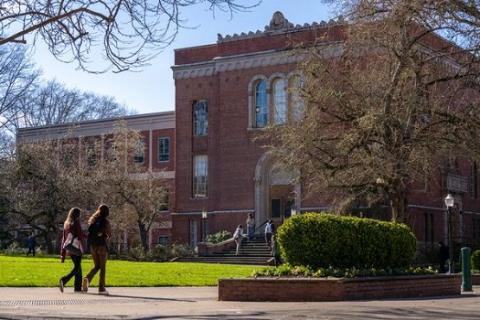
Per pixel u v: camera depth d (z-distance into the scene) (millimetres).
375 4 27953
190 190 54750
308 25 49438
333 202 32219
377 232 18656
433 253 43656
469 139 27984
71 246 17188
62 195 48594
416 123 27953
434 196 47781
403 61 27656
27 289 18344
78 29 14227
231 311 13508
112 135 64250
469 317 12766
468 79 27781
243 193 52000
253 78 52312
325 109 30672
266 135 40312
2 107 51812
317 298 16359
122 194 49750
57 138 60875
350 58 30406
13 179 48750
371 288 17453
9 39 13773
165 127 63906
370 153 28281
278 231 18750
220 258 44688
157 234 60625
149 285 20672
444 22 26141
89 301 15250
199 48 55281
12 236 53938
